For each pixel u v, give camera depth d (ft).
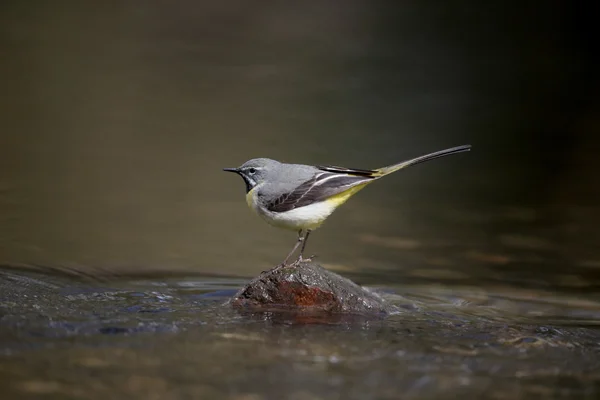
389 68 87.71
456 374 26.00
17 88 77.25
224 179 58.49
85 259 41.39
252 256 44.09
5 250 42.01
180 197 54.39
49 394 22.99
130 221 49.11
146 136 67.00
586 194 58.85
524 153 67.15
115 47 92.53
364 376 25.46
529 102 78.95
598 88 83.66
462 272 42.83
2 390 23.13
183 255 43.32
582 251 46.91
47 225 47.09
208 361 26.25
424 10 110.01
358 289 35.14
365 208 55.72
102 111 73.00
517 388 24.90
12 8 105.81
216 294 36.42
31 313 30.83
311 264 35.19
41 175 56.70
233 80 84.12
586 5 101.86
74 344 27.40
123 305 33.32
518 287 40.37
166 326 30.09
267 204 34.19
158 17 105.70
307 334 29.91
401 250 46.70
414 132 70.23
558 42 97.71
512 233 50.47
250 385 24.29
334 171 34.40
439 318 33.83
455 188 60.49
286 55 92.22
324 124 71.61
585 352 28.94
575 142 69.62
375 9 109.81
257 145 64.64
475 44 96.84
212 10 109.70
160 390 23.62
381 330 31.01
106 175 57.77
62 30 97.50
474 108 77.25
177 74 84.84
